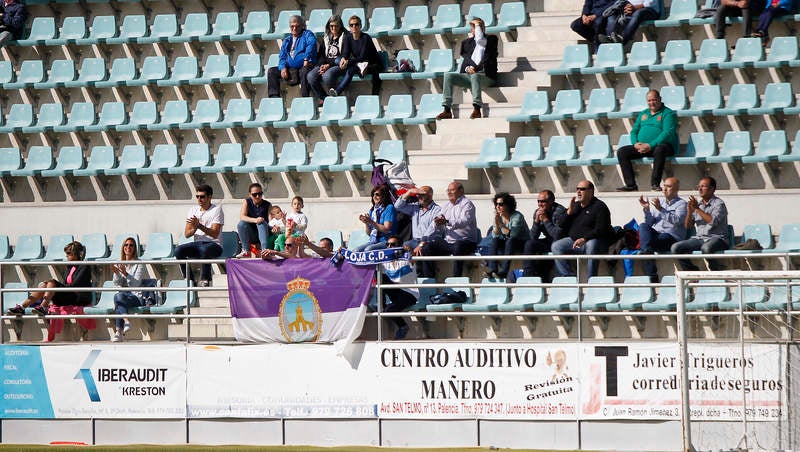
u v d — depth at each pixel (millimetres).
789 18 49062
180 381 38406
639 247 40812
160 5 58719
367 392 37312
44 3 59625
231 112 53375
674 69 48594
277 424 37812
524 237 41250
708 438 35281
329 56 52188
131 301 42438
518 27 53000
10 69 57125
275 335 38062
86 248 49562
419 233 42938
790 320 35344
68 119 56156
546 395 36375
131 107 55688
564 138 47656
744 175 45969
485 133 48719
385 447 36906
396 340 37406
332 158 50469
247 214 45219
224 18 57000
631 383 35875
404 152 49406
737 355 35125
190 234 43750
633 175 45031
